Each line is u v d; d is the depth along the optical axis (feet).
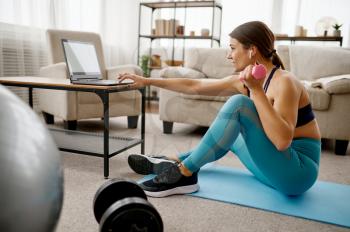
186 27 15.58
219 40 14.56
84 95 8.32
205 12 15.24
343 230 3.61
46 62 10.71
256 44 3.86
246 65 4.02
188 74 9.22
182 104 8.45
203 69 10.02
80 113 8.35
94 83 5.19
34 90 10.22
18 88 9.77
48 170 1.69
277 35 12.98
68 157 6.10
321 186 4.99
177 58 15.65
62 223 3.51
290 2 14.46
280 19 14.55
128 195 3.23
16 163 1.56
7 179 1.52
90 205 4.00
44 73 8.79
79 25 12.30
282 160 3.87
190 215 3.82
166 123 8.67
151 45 14.93
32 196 1.59
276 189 4.68
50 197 1.69
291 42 13.91
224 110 3.91
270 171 4.00
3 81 5.58
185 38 14.25
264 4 14.58
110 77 9.57
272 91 3.83
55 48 9.22
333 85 7.23
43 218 1.65
